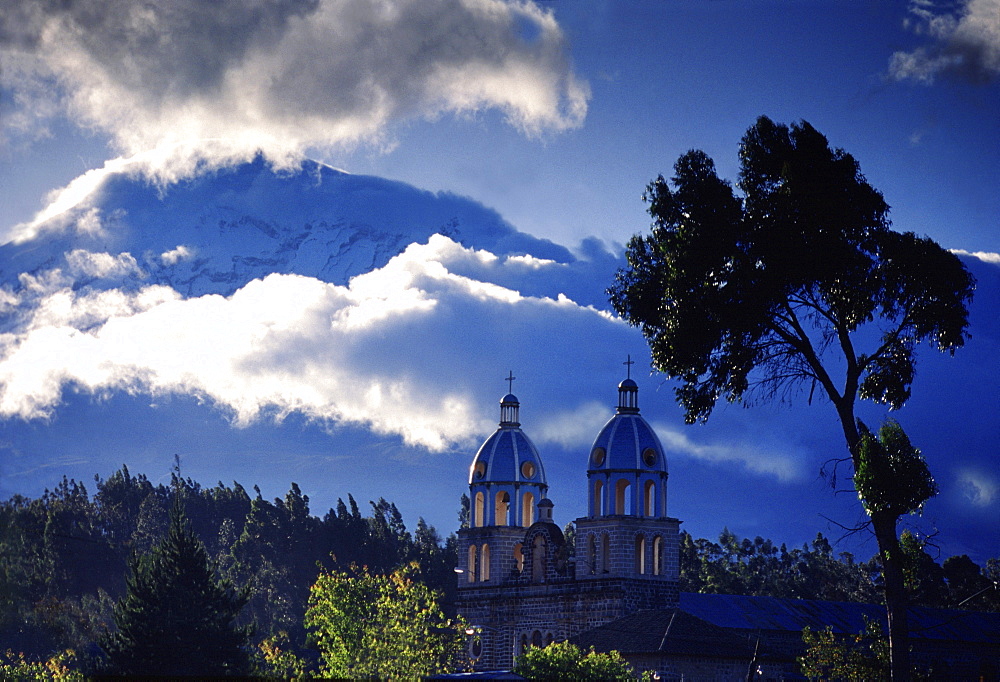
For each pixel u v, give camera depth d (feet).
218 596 307.37
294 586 579.89
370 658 279.08
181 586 302.66
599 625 379.96
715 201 201.16
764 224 198.90
